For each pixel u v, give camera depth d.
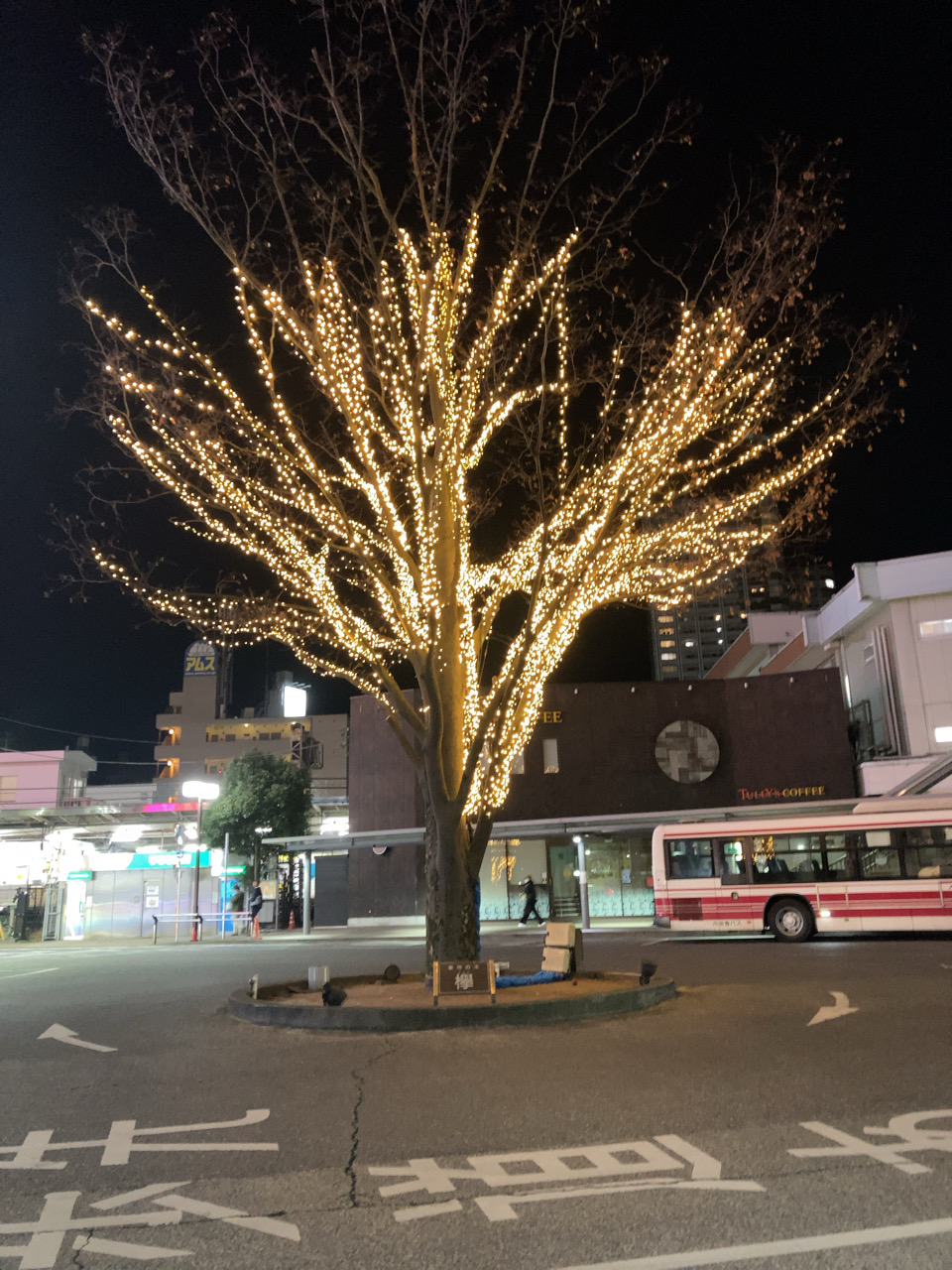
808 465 12.41
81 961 21.50
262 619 13.23
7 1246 4.40
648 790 35.56
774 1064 7.53
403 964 18.09
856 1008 9.97
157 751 68.38
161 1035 10.13
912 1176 4.93
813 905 19.53
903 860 19.03
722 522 13.11
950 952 15.48
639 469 12.00
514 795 35.72
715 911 20.31
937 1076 7.01
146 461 11.95
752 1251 4.08
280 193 11.24
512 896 35.97
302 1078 7.79
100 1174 5.45
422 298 11.74
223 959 20.55
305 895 32.34
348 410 11.86
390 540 12.52
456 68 11.02
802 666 39.84
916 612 30.61
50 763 56.06
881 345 11.80
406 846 36.50
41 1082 7.99
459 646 13.06
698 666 143.38
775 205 11.13
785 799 34.56
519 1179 5.08
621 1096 6.70
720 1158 5.30
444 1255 4.14
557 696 36.28
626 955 17.59
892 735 30.77
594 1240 4.24
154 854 35.00
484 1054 8.47
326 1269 4.05
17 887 36.78
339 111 11.01
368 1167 5.39
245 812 39.50
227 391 11.79
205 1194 5.05
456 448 12.34
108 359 11.32
